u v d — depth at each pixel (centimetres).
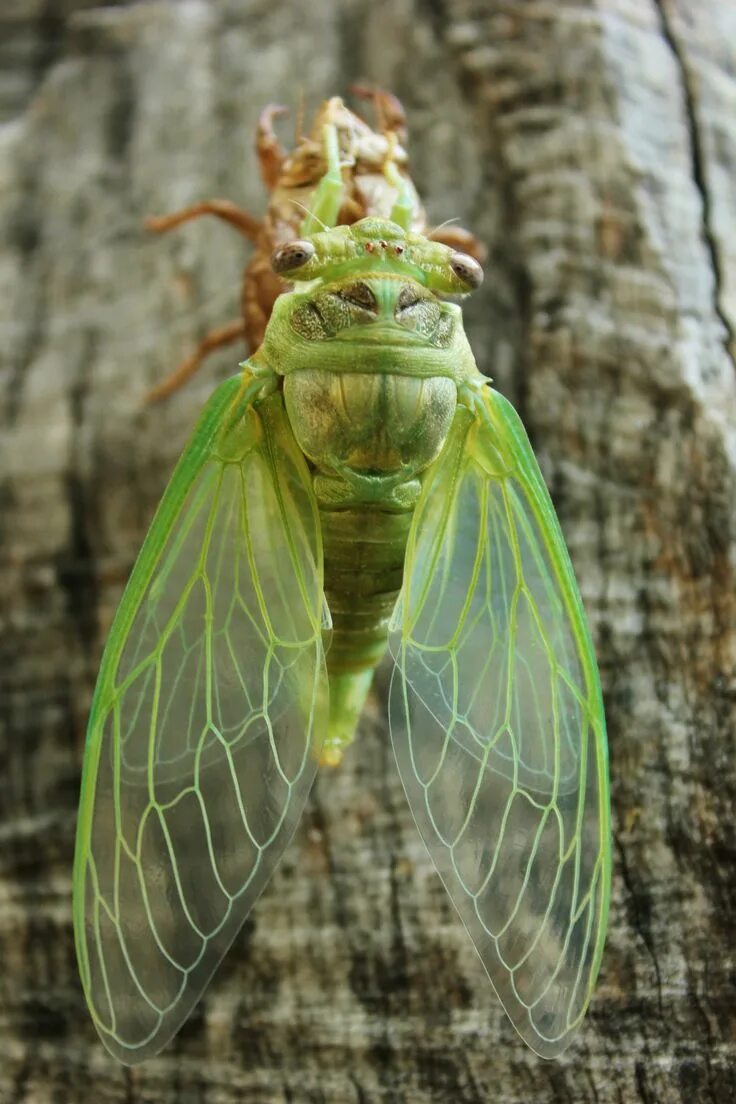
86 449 24
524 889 20
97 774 20
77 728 23
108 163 26
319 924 22
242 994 22
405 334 20
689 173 24
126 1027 20
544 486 21
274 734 21
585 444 23
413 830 22
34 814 23
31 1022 22
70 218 26
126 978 20
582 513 23
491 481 21
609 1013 21
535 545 21
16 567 24
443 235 23
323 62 26
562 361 23
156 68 26
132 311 25
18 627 24
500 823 21
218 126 26
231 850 20
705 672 22
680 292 23
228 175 25
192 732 20
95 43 26
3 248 26
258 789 20
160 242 25
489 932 20
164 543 20
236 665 21
